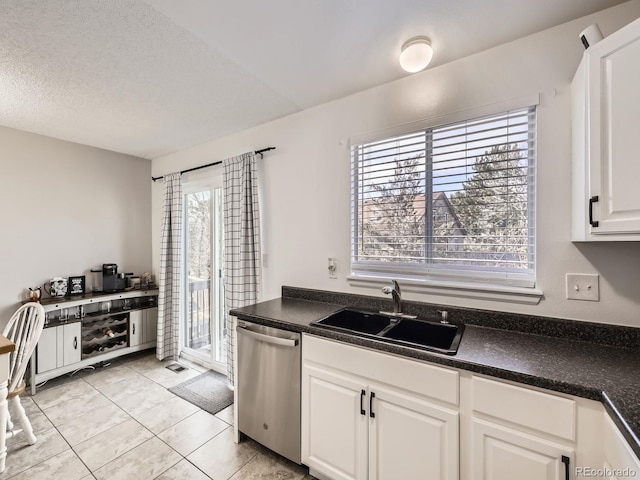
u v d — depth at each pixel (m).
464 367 1.16
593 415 0.96
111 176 3.42
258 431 1.84
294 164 2.40
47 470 1.69
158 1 1.25
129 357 3.38
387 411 1.35
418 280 1.83
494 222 1.64
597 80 1.13
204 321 3.27
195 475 1.67
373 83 1.95
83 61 1.70
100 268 3.31
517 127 1.58
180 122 2.58
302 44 1.56
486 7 1.31
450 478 1.20
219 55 1.66
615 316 1.34
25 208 2.81
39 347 2.57
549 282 1.47
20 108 2.31
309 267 2.32
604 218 1.12
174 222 3.29
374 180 2.05
